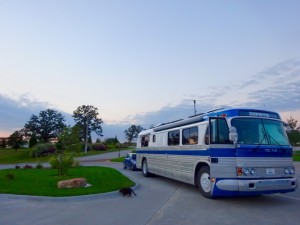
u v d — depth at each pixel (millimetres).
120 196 11867
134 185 14289
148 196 11930
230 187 9836
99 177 17594
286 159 10461
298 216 8539
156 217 8461
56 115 117000
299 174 20516
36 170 22953
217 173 10242
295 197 11531
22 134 111000
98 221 8078
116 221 8062
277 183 9938
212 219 8219
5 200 10969
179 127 14023
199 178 11766
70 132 19547
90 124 99812
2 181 15328
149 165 18531
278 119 11094
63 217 8492
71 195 11336
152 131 18219
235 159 10008
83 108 99750
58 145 19875
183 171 13289
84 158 55219
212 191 10297
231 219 8219
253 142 10219
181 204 10273
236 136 9852
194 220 8117
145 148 19438
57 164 19203
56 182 15000
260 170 9984
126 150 84875
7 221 8109
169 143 15188
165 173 15664
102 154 68500
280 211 9172
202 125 11625
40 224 7809
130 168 26156
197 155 11836
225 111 10695
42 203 10469
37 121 115062
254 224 7715
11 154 73688
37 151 63500
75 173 19969
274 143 10484
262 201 10758
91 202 10672
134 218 8367
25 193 11719
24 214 8859
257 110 10898
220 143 10422
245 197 11516
